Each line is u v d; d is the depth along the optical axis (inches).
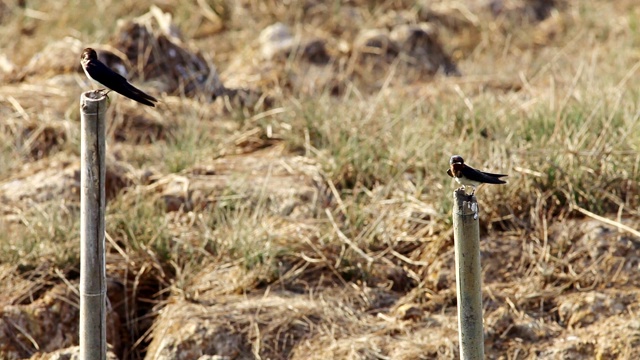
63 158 1197.7
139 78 1418.6
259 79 1533.0
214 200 1107.3
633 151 1058.1
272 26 1701.5
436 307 951.6
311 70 1567.4
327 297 961.5
